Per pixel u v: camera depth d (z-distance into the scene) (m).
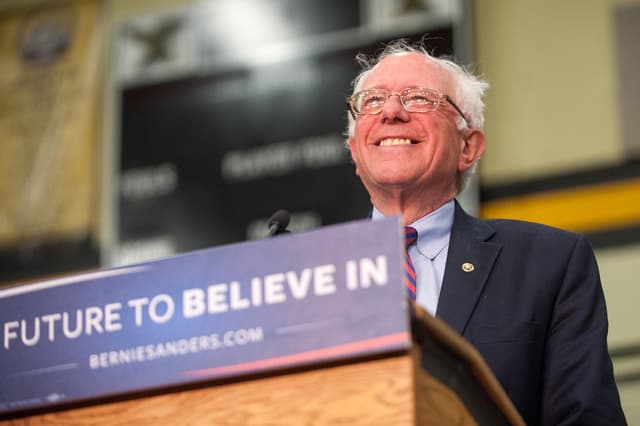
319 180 11.05
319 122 11.23
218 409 2.99
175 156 11.80
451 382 3.09
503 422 3.50
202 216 11.48
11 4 13.38
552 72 10.90
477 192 10.50
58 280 3.30
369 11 11.23
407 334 2.83
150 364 3.09
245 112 11.62
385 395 2.82
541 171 10.64
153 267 3.18
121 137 12.09
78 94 12.70
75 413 3.18
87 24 12.91
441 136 5.21
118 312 3.18
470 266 4.61
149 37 12.43
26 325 3.29
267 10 11.84
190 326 3.08
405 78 5.31
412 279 4.77
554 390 4.23
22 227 12.47
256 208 11.27
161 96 12.09
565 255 4.64
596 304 4.48
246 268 3.07
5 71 13.12
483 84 5.61
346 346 2.89
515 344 4.33
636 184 10.27
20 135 12.83
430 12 10.88
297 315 2.97
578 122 10.66
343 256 2.97
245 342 3.00
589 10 10.94
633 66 10.63
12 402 3.23
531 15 11.12
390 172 5.11
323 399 2.88
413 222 5.22
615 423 4.04
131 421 3.09
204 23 12.16
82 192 12.36
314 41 11.49
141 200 11.79
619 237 10.17
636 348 9.80
